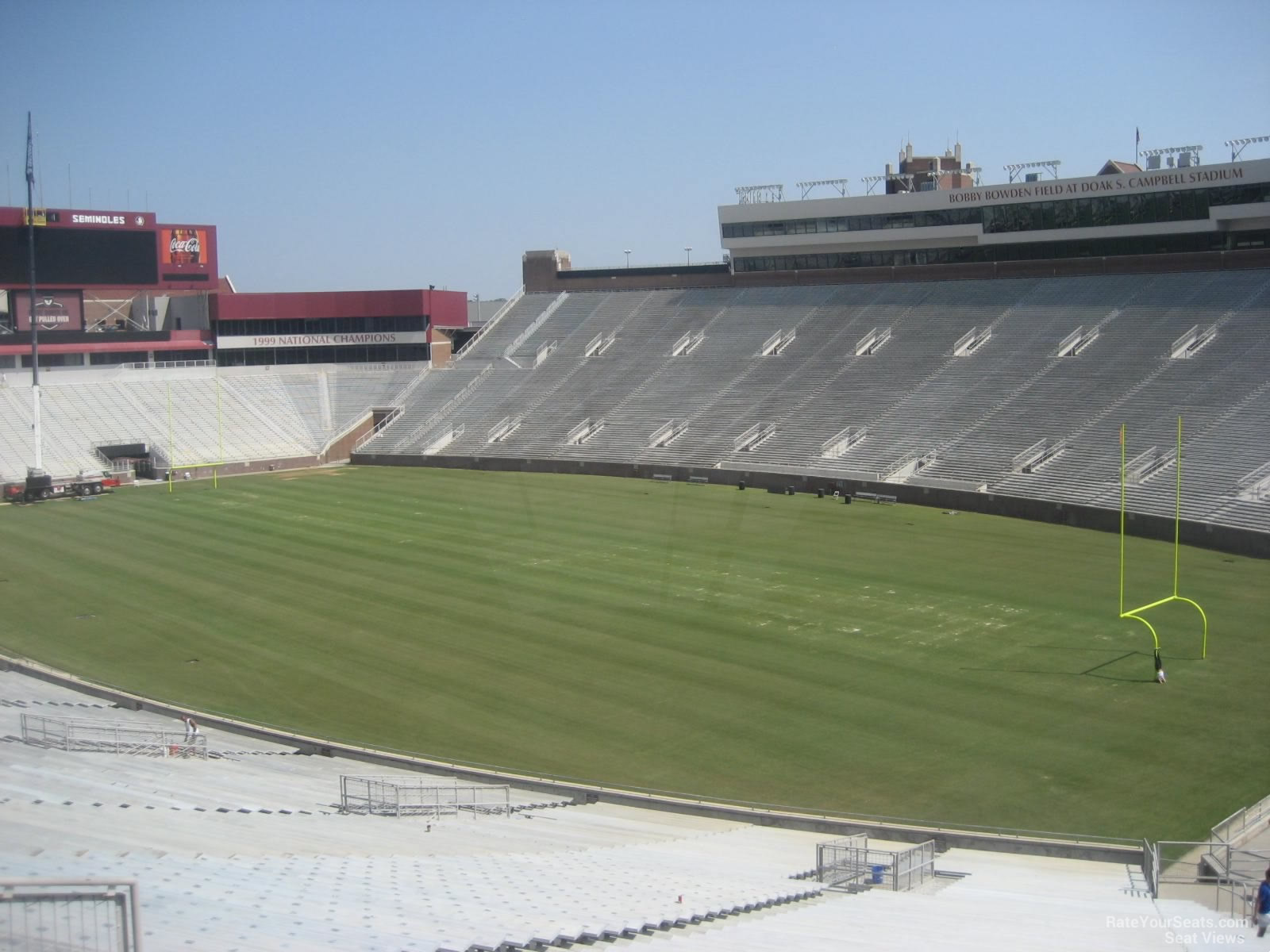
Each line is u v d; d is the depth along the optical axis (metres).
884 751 31.14
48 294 94.25
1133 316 77.31
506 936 16.28
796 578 50.22
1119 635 40.47
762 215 99.00
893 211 92.56
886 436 75.44
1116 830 25.89
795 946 16.92
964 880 22.48
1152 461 61.62
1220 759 29.66
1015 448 68.62
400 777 30.17
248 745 33.22
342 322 106.81
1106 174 87.62
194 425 95.56
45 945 12.05
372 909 17.02
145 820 22.31
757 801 28.36
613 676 38.12
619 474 83.44
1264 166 74.50
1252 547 51.69
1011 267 88.62
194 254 96.38
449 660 40.34
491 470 89.69
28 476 79.62
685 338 98.12
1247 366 66.81
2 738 31.22
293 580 52.34
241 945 14.34
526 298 114.81
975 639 40.56
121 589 51.56
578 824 26.78
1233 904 19.95
